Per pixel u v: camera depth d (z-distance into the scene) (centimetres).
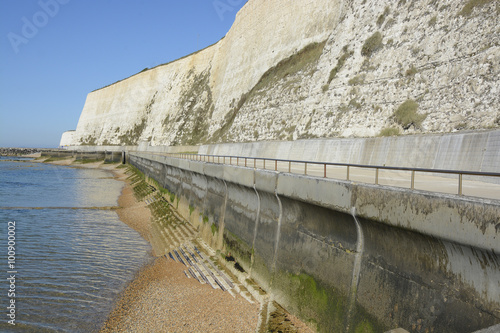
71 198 4091
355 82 2700
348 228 938
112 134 11119
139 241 2325
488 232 575
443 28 2138
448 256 671
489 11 1883
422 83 2138
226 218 1870
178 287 1526
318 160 2619
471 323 621
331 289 988
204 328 1148
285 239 1258
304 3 4816
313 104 3123
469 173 643
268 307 1218
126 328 1185
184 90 8662
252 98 4834
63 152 11519
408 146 1889
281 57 4850
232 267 1634
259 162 2892
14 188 4825
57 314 1275
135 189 4884
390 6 2684
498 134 1393
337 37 3177
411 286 749
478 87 1784
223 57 7088
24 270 1689
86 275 1664
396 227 765
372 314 841
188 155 4572
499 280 575
